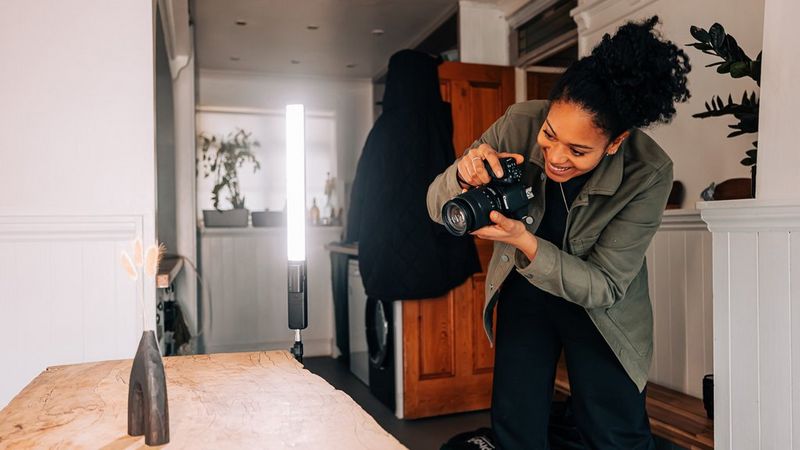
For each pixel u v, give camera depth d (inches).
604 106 46.8
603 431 60.6
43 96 79.2
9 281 77.6
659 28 102.0
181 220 156.9
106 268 80.6
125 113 81.6
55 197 79.5
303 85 223.3
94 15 80.5
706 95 93.4
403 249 123.3
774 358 58.1
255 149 218.1
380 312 140.1
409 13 159.3
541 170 59.4
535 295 63.2
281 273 194.9
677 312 97.0
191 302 153.9
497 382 65.6
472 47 153.7
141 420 36.9
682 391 96.6
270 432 36.6
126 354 81.1
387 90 129.9
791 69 57.1
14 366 77.9
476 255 130.6
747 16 86.5
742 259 61.3
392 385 133.2
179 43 142.3
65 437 36.7
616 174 55.4
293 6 152.3
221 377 50.4
